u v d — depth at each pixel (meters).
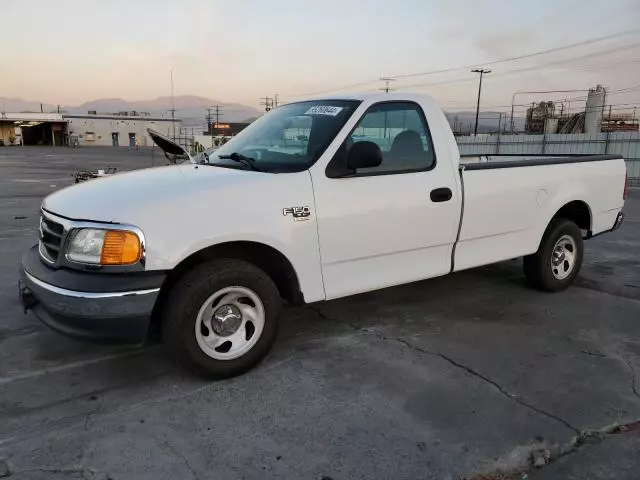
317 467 2.73
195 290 3.39
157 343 4.20
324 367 3.85
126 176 3.96
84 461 2.74
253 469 2.70
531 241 5.26
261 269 3.87
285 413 3.22
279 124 4.46
